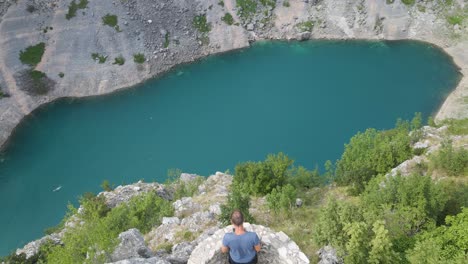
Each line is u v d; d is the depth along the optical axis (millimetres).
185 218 49000
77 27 111500
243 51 120250
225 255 20406
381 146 57719
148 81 111812
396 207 35906
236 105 100000
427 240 25656
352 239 26266
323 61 113875
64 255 33344
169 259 28312
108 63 110750
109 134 96562
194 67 115688
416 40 118500
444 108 93750
